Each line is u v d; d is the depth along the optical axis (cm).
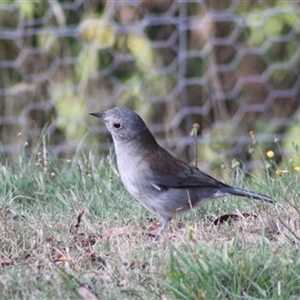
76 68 1889
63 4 1898
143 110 1894
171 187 1110
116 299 899
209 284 899
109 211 1148
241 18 1889
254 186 1262
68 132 1855
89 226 1080
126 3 1888
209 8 1892
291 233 1030
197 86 1902
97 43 1881
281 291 895
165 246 1001
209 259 920
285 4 1905
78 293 902
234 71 1905
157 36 1919
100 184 1234
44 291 913
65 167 1316
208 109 1895
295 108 1928
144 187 1112
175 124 1886
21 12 1875
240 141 1862
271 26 1906
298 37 1917
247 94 1936
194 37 1895
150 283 923
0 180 1240
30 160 1316
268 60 1933
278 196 1176
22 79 1895
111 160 1308
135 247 1012
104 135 1830
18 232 1048
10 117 1880
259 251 957
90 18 1886
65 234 1061
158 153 1124
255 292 909
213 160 1823
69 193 1217
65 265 977
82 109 1873
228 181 1337
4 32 1884
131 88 1894
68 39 1888
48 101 1884
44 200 1218
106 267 968
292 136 1877
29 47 1891
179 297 892
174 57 1903
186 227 1082
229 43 1895
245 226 1074
